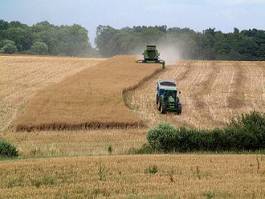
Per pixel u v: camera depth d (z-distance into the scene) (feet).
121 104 363.56
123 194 154.20
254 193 152.56
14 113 357.41
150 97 416.87
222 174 181.47
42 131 302.45
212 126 318.65
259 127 244.63
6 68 619.67
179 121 333.01
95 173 181.06
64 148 257.75
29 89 463.01
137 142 271.90
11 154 230.89
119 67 563.48
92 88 422.82
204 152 235.40
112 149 252.42
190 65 634.84
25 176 176.76
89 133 295.89
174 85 367.86
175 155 217.97
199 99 412.16
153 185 164.45
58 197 150.82
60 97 382.01
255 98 418.51
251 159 207.92
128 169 187.52
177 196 149.59
